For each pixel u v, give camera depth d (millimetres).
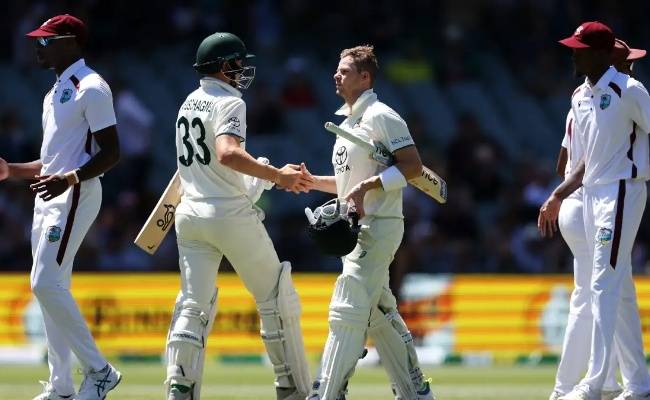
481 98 82500
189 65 79750
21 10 78562
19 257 61781
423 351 55156
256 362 53375
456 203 65812
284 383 29531
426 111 80875
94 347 29109
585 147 30094
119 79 70062
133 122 66312
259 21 81062
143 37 79938
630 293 30453
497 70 84688
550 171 74500
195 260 28750
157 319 54000
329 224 27297
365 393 36969
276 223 66562
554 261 63469
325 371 27875
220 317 53594
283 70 79438
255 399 34750
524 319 55562
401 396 29234
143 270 60875
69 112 29047
